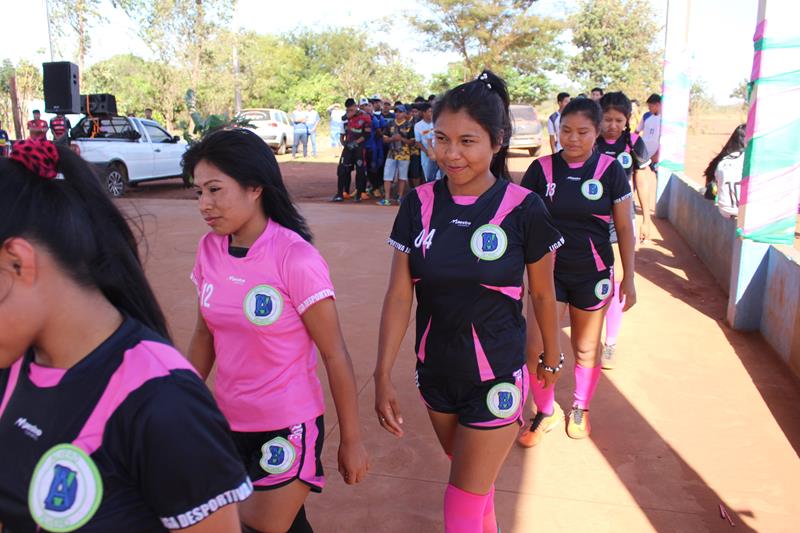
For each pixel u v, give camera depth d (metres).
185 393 1.11
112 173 14.39
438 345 2.37
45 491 1.09
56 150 1.15
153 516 1.14
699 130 25.53
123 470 1.10
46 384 1.13
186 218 11.45
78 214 1.15
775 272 5.27
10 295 1.09
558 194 3.65
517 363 2.38
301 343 2.15
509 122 2.34
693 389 4.57
